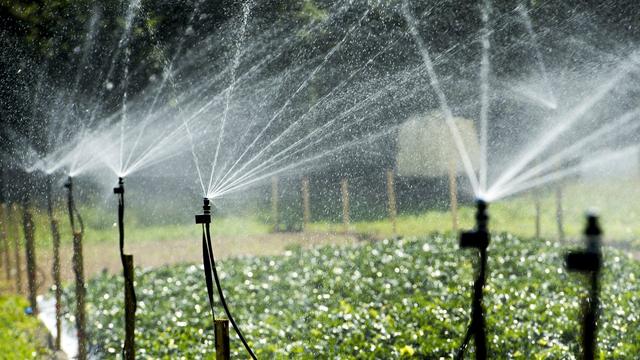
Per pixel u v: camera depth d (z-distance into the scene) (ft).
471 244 27.07
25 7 103.24
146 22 103.65
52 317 66.39
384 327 53.62
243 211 125.49
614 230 99.04
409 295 66.13
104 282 79.51
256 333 55.72
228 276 81.05
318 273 78.64
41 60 103.04
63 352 55.93
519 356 46.19
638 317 54.49
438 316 55.72
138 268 89.51
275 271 82.48
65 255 95.04
